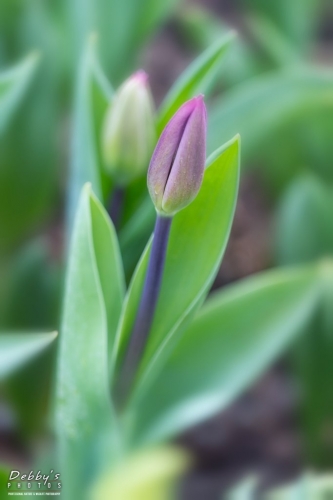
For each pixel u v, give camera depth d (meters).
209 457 0.82
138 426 0.61
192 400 0.62
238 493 0.61
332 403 0.72
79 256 0.52
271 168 0.95
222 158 0.54
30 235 0.85
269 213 1.10
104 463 0.59
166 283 0.56
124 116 0.58
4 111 0.64
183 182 0.51
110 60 0.83
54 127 0.81
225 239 0.55
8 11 0.80
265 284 0.62
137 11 0.83
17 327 0.74
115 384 0.58
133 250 0.62
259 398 0.87
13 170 0.79
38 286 0.75
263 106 0.71
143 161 0.59
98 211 0.54
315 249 0.76
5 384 0.74
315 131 0.87
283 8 1.03
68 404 0.56
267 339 0.63
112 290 0.56
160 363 0.58
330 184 0.91
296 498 0.58
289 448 0.83
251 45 1.17
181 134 0.50
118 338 0.56
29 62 0.64
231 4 1.54
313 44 1.47
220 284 1.00
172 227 0.55
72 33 0.82
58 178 0.94
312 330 0.71
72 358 0.54
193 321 0.62
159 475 0.59
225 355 0.63
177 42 1.40
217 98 1.10
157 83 1.31
